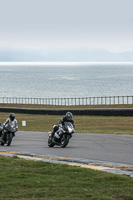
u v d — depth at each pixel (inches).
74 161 579.5
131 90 6515.8
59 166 512.1
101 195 354.6
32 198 344.5
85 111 2082.9
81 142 918.4
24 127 1560.0
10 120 880.3
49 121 1815.9
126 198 347.9
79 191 370.0
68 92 6387.8
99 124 1600.6
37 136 1126.4
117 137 1031.6
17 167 509.0
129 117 1865.2
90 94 5935.0
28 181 414.6
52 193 363.6
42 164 529.7
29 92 6530.5
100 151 734.5
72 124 821.9
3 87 7790.4
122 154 686.5
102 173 455.2
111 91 6382.9
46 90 6884.8
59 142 825.5
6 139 879.7
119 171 474.0
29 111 2338.8
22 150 773.9
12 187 388.8
